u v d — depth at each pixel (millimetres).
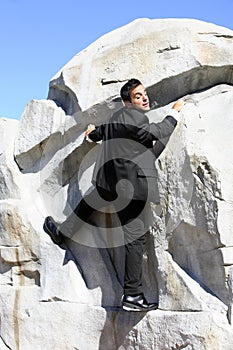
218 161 4172
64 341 4754
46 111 5215
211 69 4625
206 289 4160
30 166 5387
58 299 4836
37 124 5258
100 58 4930
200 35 4668
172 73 4629
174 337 4160
